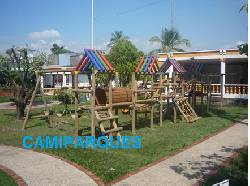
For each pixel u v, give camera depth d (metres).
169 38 45.31
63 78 36.44
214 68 30.41
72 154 9.87
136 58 30.11
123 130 14.38
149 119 17.84
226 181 5.36
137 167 8.51
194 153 10.09
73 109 21.98
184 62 28.19
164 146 10.98
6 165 8.82
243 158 9.44
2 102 30.61
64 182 7.48
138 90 13.76
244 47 9.59
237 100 25.81
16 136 12.93
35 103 27.11
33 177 7.82
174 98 16.78
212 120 17.39
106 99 12.23
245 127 15.23
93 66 11.76
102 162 8.97
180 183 7.32
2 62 20.70
